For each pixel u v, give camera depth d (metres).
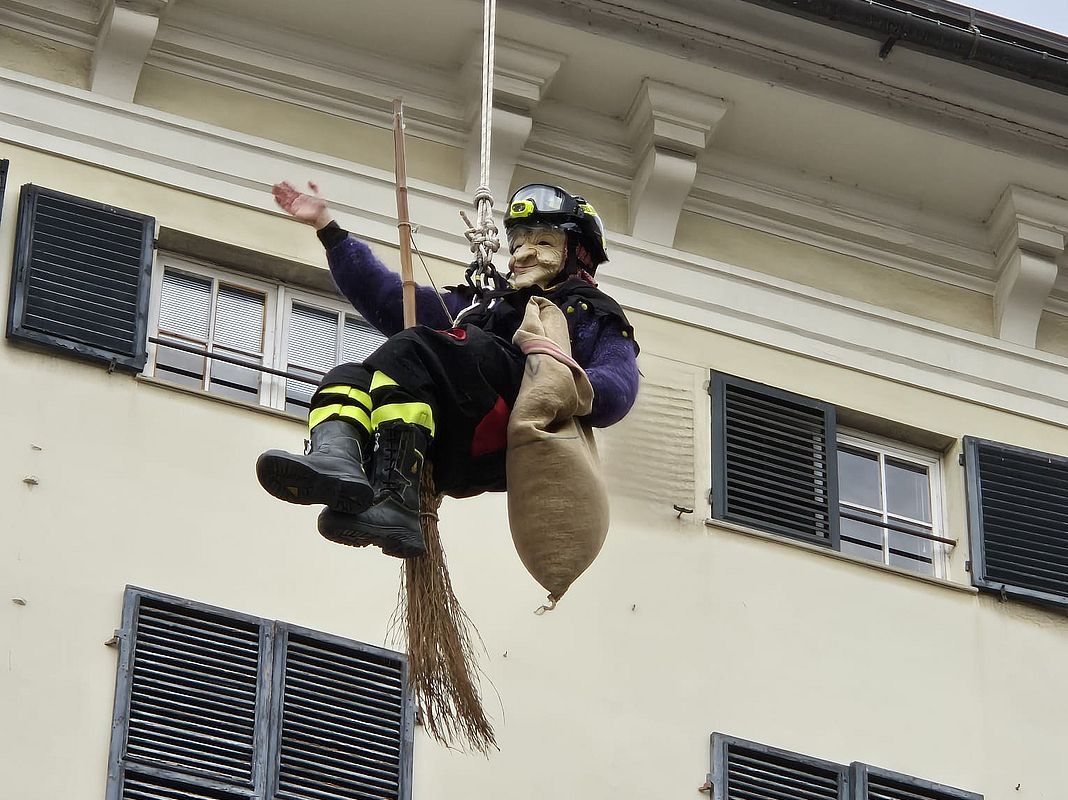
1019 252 18.88
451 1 17.58
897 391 18.31
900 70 18.22
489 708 15.89
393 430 10.92
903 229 18.83
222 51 17.53
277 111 17.61
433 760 15.57
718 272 18.16
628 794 15.91
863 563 17.41
